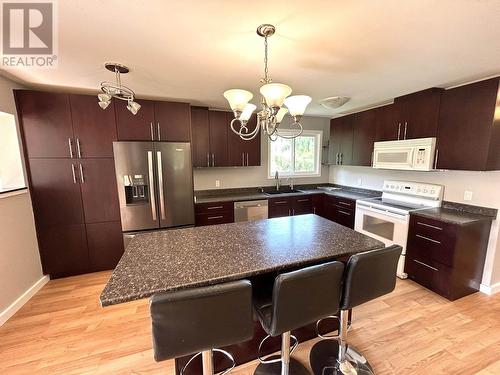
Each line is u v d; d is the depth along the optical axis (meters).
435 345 1.81
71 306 2.31
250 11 1.20
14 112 2.44
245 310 1.05
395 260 1.40
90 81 2.32
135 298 1.01
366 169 4.02
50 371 1.60
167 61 1.82
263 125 1.72
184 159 3.09
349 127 3.86
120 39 1.48
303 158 4.73
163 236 1.78
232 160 3.81
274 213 3.92
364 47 1.61
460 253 2.29
